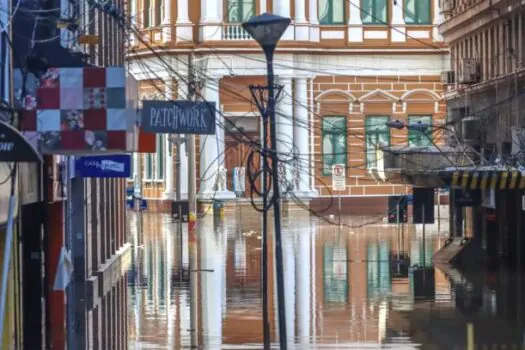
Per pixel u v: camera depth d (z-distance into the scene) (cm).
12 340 3459
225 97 12588
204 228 10900
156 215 13050
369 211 12781
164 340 4559
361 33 13062
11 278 3441
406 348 4397
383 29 13112
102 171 5097
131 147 3025
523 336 4666
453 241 8056
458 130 8669
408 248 8694
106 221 7081
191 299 5812
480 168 6850
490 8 8044
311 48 12888
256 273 7006
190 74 8188
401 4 13088
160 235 10188
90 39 4194
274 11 12888
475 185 6619
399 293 6034
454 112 9400
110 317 5216
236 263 7619
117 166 5100
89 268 5884
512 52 7712
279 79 12775
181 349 4350
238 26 12644
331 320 5100
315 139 12838
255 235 9975
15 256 3572
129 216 13000
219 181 12525
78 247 5522
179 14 12694
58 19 3488
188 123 3525
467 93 8900
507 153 7775
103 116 2934
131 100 3047
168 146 13200
